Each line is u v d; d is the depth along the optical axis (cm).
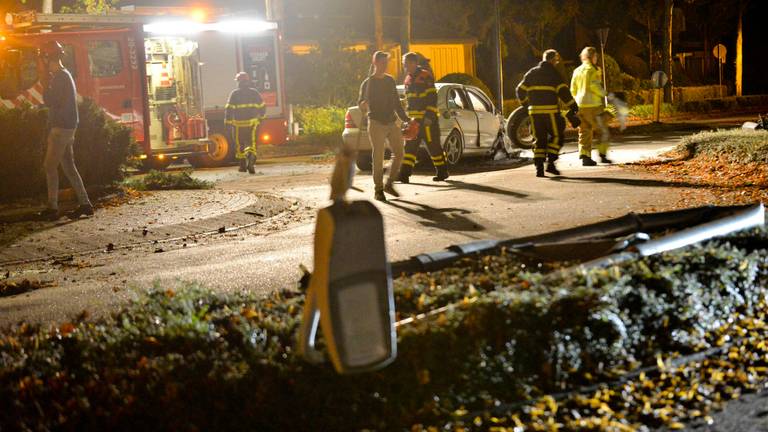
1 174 1396
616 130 2816
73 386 456
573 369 495
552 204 1191
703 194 1196
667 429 465
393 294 552
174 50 2200
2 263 1027
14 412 434
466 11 3978
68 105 1252
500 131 1959
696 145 1630
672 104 4212
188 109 2233
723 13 5431
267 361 446
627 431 453
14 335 573
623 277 537
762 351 559
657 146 2088
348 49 3288
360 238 405
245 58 2325
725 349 552
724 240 671
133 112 2089
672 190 1251
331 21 3791
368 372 446
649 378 514
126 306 614
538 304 488
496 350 476
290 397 434
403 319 511
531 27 4312
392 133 1309
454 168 1803
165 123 2188
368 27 3891
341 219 403
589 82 1622
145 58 2106
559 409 476
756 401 497
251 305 559
